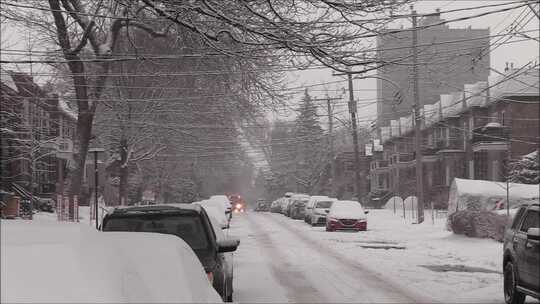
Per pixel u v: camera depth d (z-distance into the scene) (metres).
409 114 76.56
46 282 2.90
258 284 15.52
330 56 12.31
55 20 22.25
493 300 13.18
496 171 54.09
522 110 52.88
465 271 18.17
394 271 18.17
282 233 34.53
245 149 66.25
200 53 17.98
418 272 17.92
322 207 42.34
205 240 9.88
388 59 13.05
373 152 92.75
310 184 95.50
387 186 85.25
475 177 55.41
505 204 30.86
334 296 13.73
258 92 18.78
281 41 12.15
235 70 19.03
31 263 2.95
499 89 53.75
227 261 11.44
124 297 3.10
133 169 55.53
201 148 50.91
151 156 42.75
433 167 67.50
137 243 4.13
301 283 15.72
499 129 53.78
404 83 38.19
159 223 10.08
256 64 16.27
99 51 23.27
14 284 2.83
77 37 25.17
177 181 63.53
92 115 26.00
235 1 11.99
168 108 34.72
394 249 24.77
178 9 12.36
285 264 19.95
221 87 22.52
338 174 95.44
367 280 16.31
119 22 23.20
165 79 33.06
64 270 2.99
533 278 11.20
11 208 33.38
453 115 61.88
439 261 20.69
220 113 33.16
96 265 3.17
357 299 13.37
